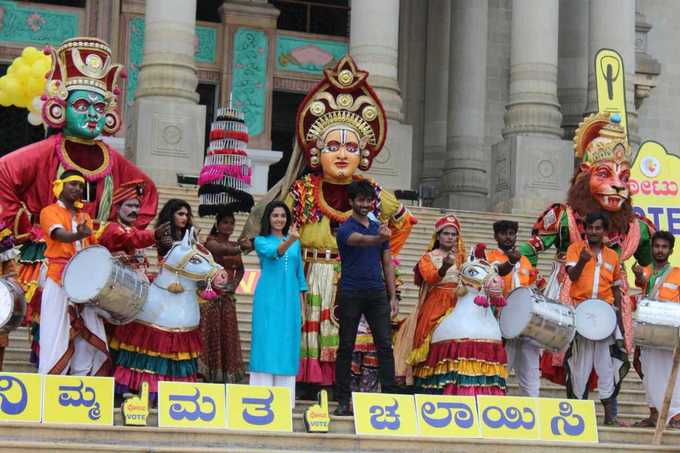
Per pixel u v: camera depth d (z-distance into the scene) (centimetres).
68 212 1216
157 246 1271
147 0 2550
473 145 3244
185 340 1228
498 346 1296
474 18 3269
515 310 1320
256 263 1797
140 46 3225
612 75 2105
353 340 1253
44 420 1091
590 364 1370
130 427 1096
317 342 1343
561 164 2728
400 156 2594
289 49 3394
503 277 1391
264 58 3331
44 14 3180
